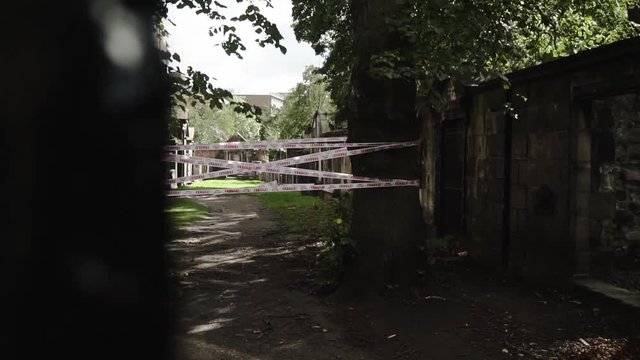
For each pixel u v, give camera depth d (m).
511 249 7.88
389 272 6.38
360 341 5.08
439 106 6.43
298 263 8.80
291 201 22.97
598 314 5.77
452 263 8.76
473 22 5.82
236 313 5.88
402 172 6.48
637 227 7.52
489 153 8.55
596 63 6.21
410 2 5.82
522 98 7.49
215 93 5.32
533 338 5.11
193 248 10.48
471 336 5.17
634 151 7.46
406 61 6.11
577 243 6.62
